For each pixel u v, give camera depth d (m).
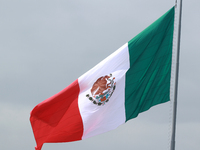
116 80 17.05
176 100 15.18
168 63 16.88
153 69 16.91
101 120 17.16
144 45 17.02
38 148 17.78
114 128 17.02
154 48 16.97
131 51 17.06
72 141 17.50
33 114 17.48
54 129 17.56
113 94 17.08
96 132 17.22
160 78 16.81
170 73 16.80
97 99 17.22
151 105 16.78
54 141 17.61
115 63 17.19
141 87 16.91
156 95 16.75
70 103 17.38
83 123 17.31
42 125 17.58
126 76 17.02
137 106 16.88
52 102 17.34
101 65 17.31
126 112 16.98
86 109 17.25
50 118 17.50
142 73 16.95
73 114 17.36
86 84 17.38
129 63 17.06
